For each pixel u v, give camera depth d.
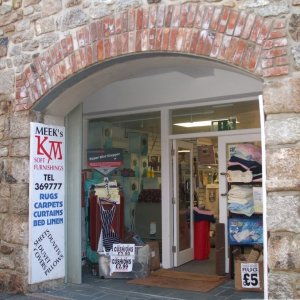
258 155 6.81
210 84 7.13
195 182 8.43
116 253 6.84
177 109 7.82
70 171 6.57
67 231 6.54
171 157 7.80
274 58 4.29
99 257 6.90
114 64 5.54
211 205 8.88
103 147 8.65
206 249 8.28
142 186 8.27
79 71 5.62
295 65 4.21
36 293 5.93
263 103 4.34
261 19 4.41
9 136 6.24
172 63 5.48
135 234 7.73
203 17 4.74
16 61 6.24
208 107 7.54
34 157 6.04
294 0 4.27
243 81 6.84
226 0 4.62
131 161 8.39
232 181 6.82
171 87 7.50
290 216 4.09
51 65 5.87
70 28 5.71
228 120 7.34
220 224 7.10
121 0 5.30
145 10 5.11
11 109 6.27
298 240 4.04
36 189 6.04
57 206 6.32
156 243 7.45
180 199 7.95
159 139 8.02
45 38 5.95
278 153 4.19
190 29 4.82
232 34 4.56
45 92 5.92
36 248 6.01
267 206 4.21
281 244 4.10
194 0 4.82
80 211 6.50
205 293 5.98
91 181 7.65
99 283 6.54
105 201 7.33
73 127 6.59
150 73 7.52
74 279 6.48
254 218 6.75
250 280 6.04
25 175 6.03
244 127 7.19
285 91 4.22
